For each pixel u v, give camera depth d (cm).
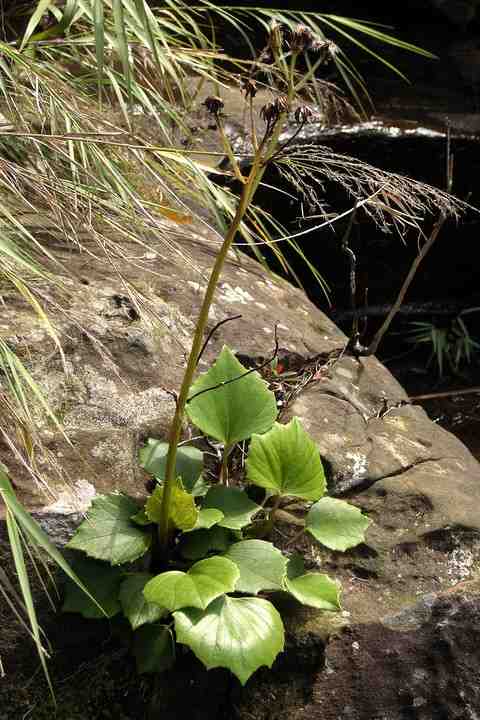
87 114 172
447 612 156
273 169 222
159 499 153
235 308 183
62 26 148
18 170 158
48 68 177
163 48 186
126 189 168
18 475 154
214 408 160
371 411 178
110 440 161
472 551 161
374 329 248
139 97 175
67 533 153
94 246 181
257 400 161
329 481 165
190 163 168
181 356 172
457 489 167
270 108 141
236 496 158
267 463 158
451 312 253
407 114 248
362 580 158
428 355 246
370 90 262
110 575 152
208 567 150
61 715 151
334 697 152
